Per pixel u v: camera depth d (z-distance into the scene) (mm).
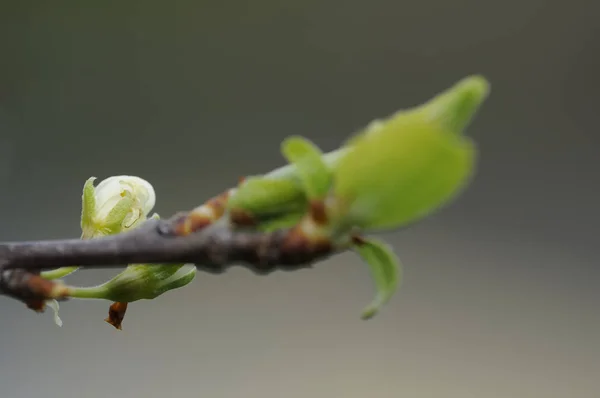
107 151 842
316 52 907
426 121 208
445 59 910
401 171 208
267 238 215
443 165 206
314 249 214
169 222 222
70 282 580
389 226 211
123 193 248
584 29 884
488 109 882
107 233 245
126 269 237
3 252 228
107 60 866
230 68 889
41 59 842
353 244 215
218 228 219
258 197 219
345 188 211
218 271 219
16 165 798
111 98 861
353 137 211
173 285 238
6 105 820
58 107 840
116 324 242
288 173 220
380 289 220
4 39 834
